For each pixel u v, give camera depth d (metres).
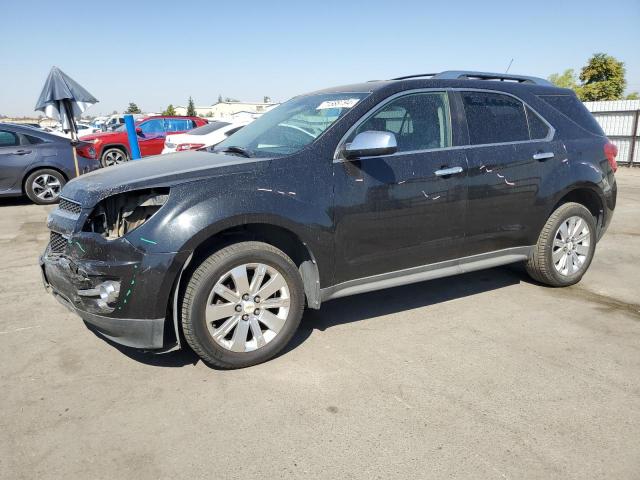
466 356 3.52
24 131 9.91
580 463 2.44
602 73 37.41
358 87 4.08
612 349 3.62
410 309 4.38
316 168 3.45
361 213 3.59
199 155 3.86
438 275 4.10
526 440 2.61
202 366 3.41
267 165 3.34
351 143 3.45
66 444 2.61
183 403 2.97
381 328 3.99
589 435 2.65
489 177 4.13
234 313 3.26
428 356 3.52
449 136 4.03
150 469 2.43
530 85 4.66
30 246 6.72
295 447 2.57
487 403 2.94
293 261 3.67
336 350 3.62
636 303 4.53
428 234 3.93
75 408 2.93
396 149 3.48
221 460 2.48
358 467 2.42
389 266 3.85
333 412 2.86
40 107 10.51
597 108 19.03
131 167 3.59
